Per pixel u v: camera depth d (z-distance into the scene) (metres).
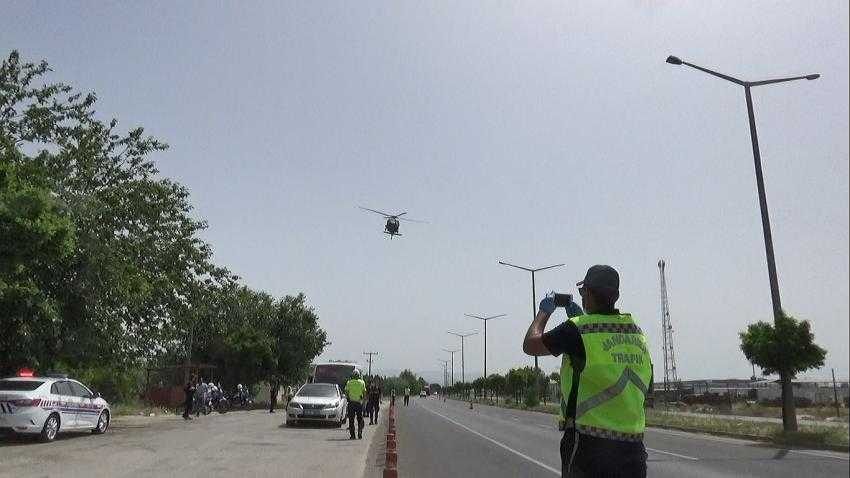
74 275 22.70
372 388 30.06
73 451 16.12
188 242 27.59
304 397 27.52
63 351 23.61
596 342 3.24
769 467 14.22
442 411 50.88
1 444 17.50
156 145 26.30
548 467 15.21
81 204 22.44
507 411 52.44
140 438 20.06
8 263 15.79
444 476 13.66
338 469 13.81
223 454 16.16
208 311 30.89
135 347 26.81
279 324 58.12
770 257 22.97
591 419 3.20
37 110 23.42
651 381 3.34
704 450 18.55
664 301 75.38
